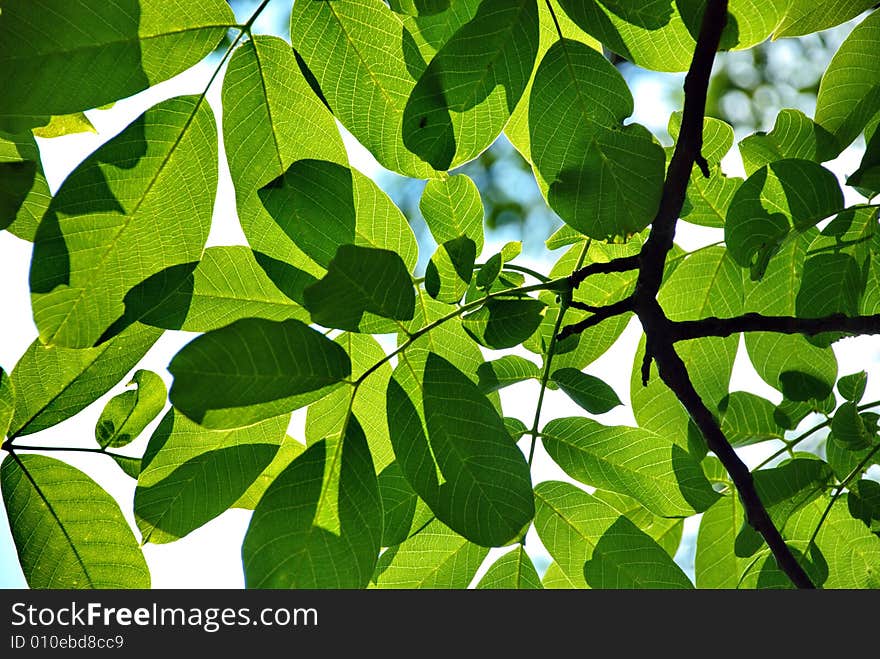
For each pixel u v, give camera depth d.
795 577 1.91
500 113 1.73
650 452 1.99
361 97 1.75
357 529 1.56
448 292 1.88
